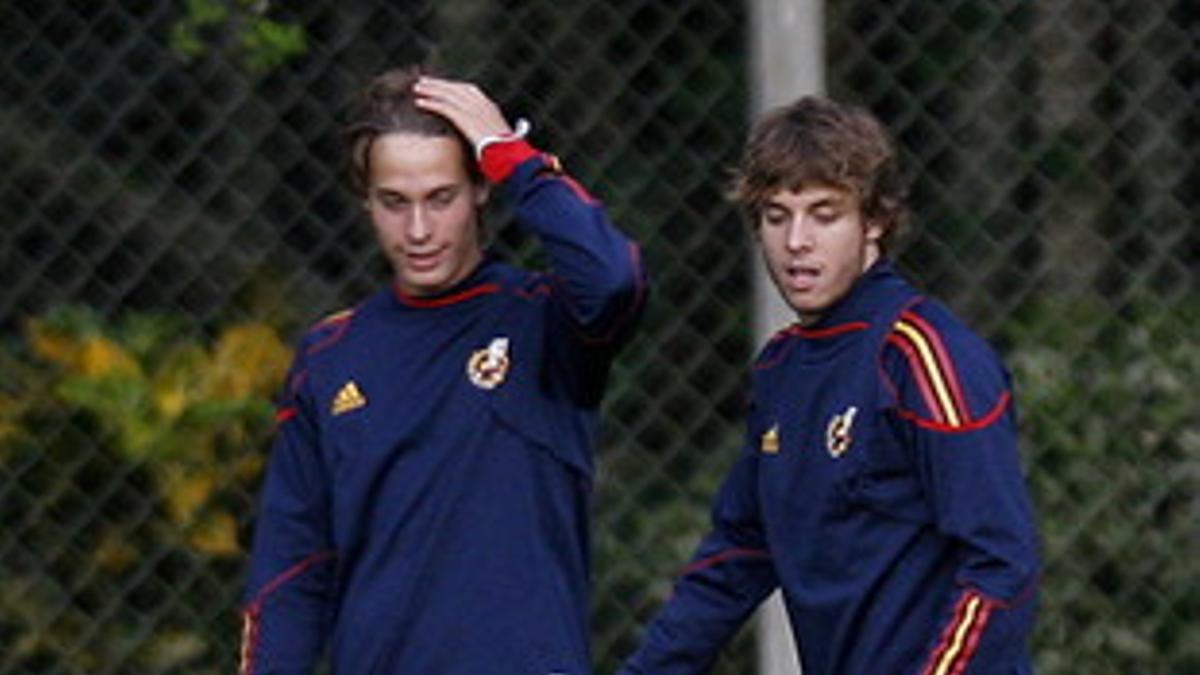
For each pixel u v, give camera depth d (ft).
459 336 51.93
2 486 66.18
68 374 66.18
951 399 47.78
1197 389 68.74
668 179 66.95
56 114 66.08
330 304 66.64
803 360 50.11
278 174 66.54
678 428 67.21
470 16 66.85
